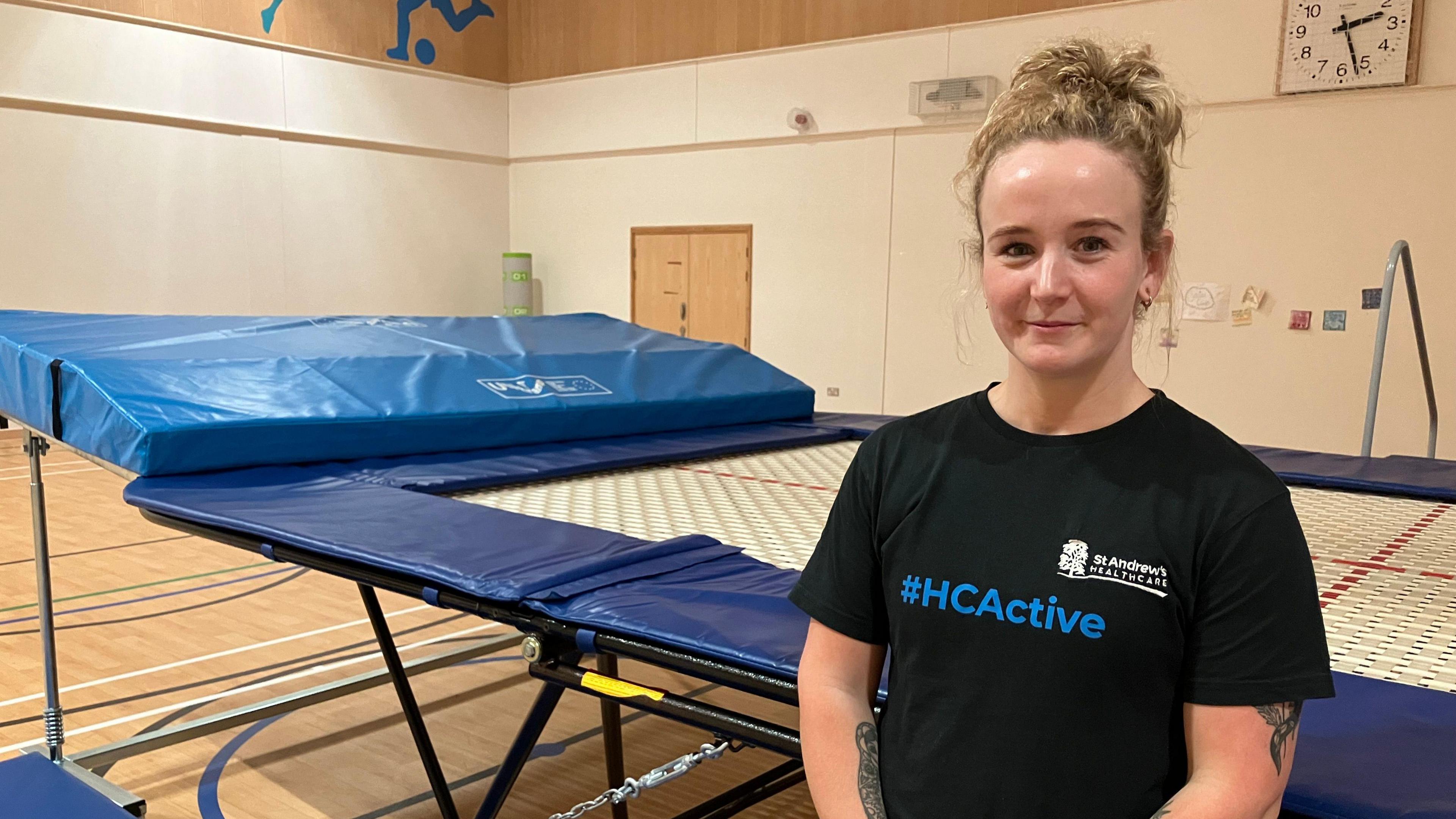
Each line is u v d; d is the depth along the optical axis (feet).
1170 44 22.24
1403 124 19.83
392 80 31.35
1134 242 2.88
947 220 25.89
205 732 8.95
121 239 26.40
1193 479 2.84
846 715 3.32
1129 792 2.83
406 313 32.73
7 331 10.66
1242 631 2.71
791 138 28.37
